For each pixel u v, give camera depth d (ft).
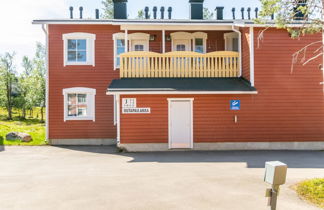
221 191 21.90
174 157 37.32
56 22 50.08
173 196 20.77
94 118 51.65
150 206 18.75
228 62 47.78
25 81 99.50
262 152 41.16
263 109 43.75
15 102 101.24
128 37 53.21
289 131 43.73
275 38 43.86
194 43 54.90
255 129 43.70
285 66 43.80
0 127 64.90
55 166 31.86
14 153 41.06
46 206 18.88
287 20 30.07
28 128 66.69
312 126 43.80
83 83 51.80
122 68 46.14
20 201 19.88
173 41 54.65
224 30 53.36
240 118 43.75
